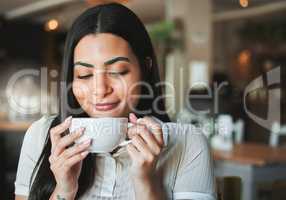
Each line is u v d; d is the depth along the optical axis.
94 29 0.80
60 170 0.74
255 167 2.43
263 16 6.54
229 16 6.45
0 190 2.53
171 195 0.87
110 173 0.85
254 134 3.38
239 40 6.81
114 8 0.81
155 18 4.74
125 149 0.83
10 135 2.97
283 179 2.43
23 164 0.93
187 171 0.89
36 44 7.48
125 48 0.81
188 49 4.97
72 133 0.73
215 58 6.65
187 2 5.15
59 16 5.58
